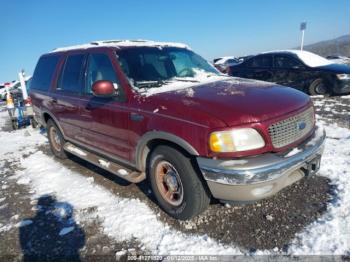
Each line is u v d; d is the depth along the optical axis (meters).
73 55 4.46
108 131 3.63
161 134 2.85
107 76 3.62
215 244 2.71
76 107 4.18
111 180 4.29
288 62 9.47
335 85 8.62
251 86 3.27
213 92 3.00
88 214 3.40
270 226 2.88
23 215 3.53
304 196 3.34
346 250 2.47
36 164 5.35
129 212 3.36
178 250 2.67
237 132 2.49
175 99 2.90
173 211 3.10
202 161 2.59
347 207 3.03
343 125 6.03
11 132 8.77
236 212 3.16
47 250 2.85
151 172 3.21
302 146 2.80
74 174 4.66
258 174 2.43
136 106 3.14
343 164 4.00
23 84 9.41
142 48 3.90
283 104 2.79
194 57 4.41
